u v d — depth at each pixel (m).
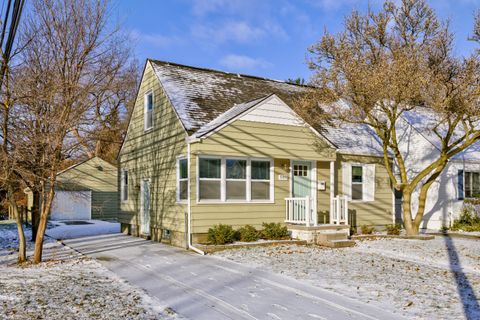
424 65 15.05
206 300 7.51
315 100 16.05
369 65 15.75
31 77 10.96
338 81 15.38
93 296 7.69
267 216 14.62
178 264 10.92
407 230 16.38
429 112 22.56
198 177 13.46
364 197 17.55
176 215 14.35
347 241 13.85
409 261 11.47
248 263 10.86
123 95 23.83
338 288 8.31
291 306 7.12
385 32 16.34
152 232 16.36
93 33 11.53
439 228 19.61
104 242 15.85
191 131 13.62
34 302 7.19
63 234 19.00
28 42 11.10
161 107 16.03
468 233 18.02
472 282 8.99
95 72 11.77
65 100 10.99
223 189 13.85
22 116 10.81
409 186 16.52
